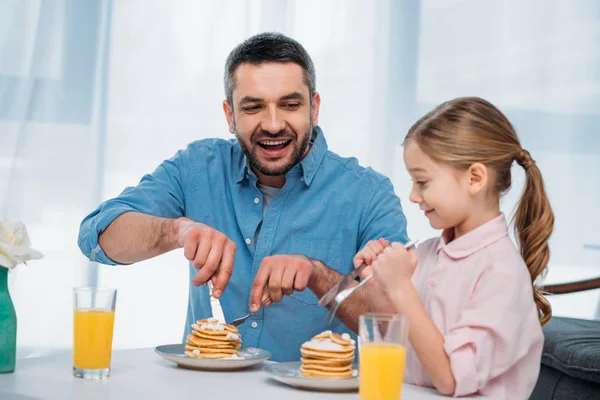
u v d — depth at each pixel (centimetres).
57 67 346
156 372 135
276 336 188
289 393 122
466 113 143
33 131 344
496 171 144
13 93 342
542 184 152
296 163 180
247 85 173
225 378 132
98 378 128
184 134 357
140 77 353
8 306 132
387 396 109
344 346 130
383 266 129
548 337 263
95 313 128
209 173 199
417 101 375
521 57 380
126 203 188
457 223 143
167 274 350
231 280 191
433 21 377
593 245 364
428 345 126
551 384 256
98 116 349
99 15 349
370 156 372
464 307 138
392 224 191
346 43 371
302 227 191
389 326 110
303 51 178
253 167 188
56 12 346
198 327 143
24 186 342
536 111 382
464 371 124
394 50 374
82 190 347
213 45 359
